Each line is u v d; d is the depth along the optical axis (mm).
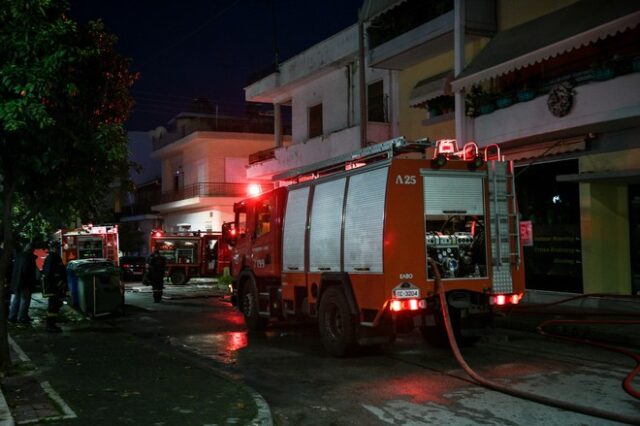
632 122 12719
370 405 6766
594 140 14148
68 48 7477
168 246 30297
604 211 14336
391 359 9391
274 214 12102
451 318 9484
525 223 13664
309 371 8680
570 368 8328
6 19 7422
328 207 10281
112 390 7129
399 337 11383
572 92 13234
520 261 9672
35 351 9891
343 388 7590
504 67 14023
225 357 9961
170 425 5754
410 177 8984
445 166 9211
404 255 8797
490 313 9570
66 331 12477
